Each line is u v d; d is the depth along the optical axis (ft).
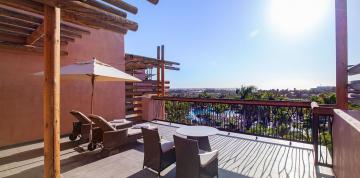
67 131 19.04
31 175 10.20
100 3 8.66
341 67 11.61
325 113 10.83
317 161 11.12
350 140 6.44
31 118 16.81
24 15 11.87
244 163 11.59
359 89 10.32
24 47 15.64
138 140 16.19
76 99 19.76
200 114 21.25
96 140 13.85
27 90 16.62
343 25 11.75
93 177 9.91
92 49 20.88
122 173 10.37
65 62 18.76
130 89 26.71
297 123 15.51
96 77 14.89
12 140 15.79
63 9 8.04
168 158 10.27
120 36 23.77
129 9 9.30
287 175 10.09
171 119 25.16
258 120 17.38
